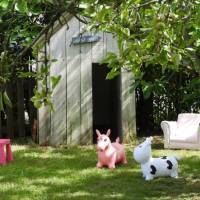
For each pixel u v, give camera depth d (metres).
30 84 12.97
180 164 9.80
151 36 2.77
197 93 7.14
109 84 14.72
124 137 12.30
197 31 4.26
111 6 2.91
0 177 9.02
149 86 7.63
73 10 3.10
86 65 12.12
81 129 12.14
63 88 12.05
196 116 11.60
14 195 8.02
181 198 7.82
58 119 12.05
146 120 13.93
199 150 11.32
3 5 3.27
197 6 3.13
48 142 12.04
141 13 3.02
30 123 12.89
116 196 7.93
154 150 11.40
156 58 2.85
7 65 2.80
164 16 2.77
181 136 11.46
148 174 8.79
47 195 8.00
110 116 14.61
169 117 13.66
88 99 12.16
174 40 2.97
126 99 12.30
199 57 4.14
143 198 7.84
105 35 12.12
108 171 9.34
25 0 2.80
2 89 2.67
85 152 11.11
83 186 8.43
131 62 3.22
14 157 10.60
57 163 9.99
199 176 8.95
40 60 3.20
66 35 12.02
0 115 12.81
